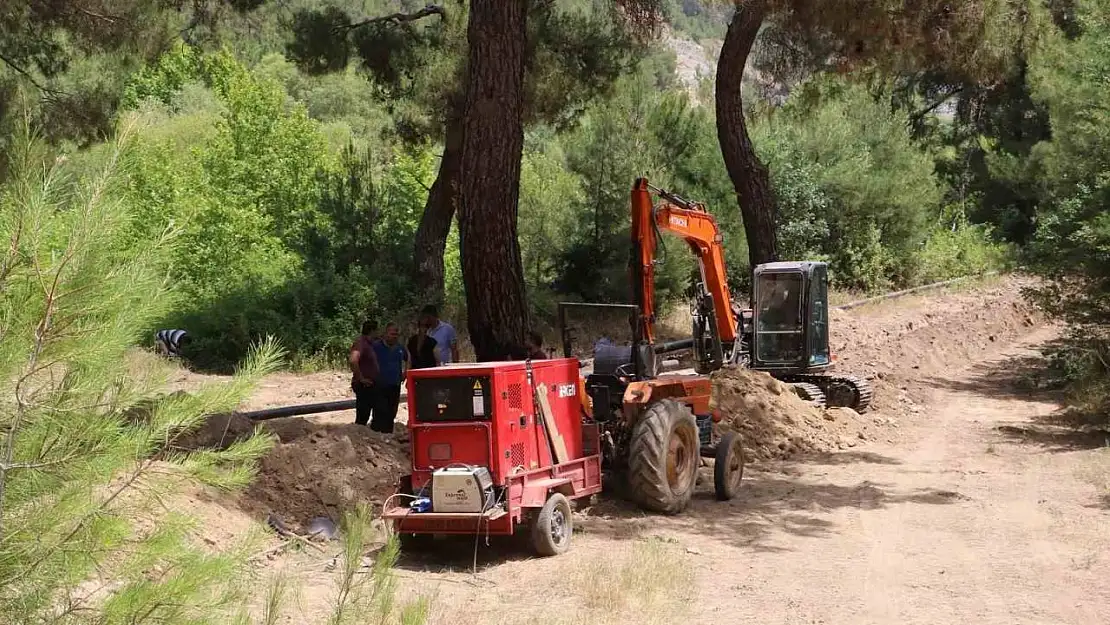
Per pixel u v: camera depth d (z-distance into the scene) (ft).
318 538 29.84
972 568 30.91
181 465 10.98
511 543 32.58
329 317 75.77
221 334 72.54
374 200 85.25
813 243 120.88
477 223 43.24
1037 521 37.35
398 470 36.09
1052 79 91.15
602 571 28.66
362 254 83.61
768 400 54.34
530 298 87.81
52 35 54.65
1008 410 69.41
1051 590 28.66
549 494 32.32
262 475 32.58
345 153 87.20
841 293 116.47
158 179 91.91
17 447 9.83
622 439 38.73
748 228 71.15
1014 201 159.02
